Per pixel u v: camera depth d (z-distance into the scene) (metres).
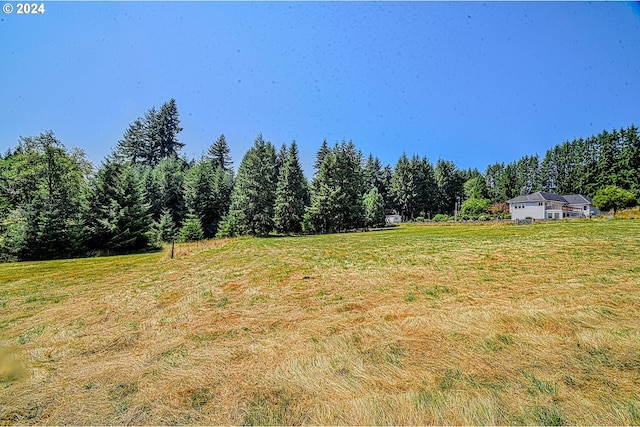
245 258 10.02
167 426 1.86
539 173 53.03
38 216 15.56
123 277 7.52
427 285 5.25
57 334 3.51
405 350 2.75
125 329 3.64
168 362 2.69
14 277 8.07
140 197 18.97
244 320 3.82
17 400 2.15
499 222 28.19
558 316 3.37
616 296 4.04
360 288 5.24
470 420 1.82
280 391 2.19
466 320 3.40
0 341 3.33
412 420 1.84
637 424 1.75
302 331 3.34
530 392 2.06
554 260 6.80
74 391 2.26
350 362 2.57
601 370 2.29
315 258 9.18
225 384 2.29
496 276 5.62
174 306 4.57
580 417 1.81
